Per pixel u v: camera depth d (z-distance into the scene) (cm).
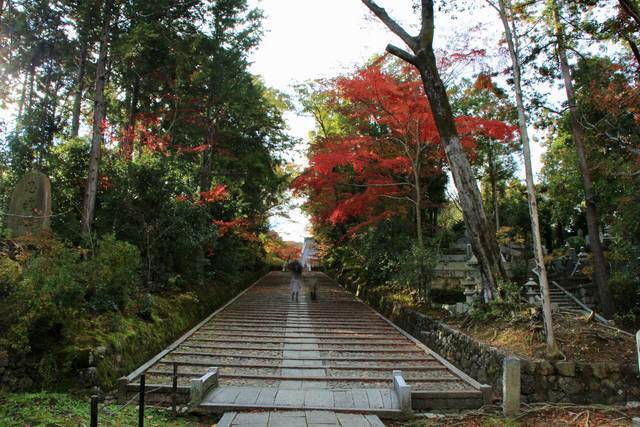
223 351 888
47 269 628
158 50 1317
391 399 620
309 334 1102
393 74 1311
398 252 1485
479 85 1000
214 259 1596
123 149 1151
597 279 1316
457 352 851
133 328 785
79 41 1359
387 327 1231
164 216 1043
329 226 2156
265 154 1938
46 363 594
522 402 646
